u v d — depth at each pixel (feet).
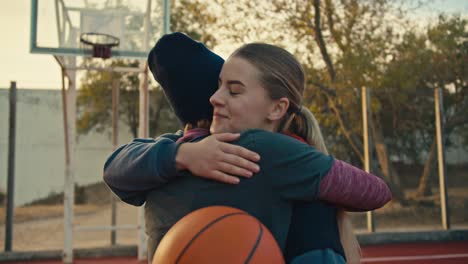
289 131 4.26
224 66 3.85
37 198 25.40
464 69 36.47
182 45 4.14
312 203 3.59
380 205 3.82
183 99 4.21
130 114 39.47
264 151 3.46
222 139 3.57
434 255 22.58
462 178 34.76
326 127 37.45
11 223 21.39
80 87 41.88
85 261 21.03
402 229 26.27
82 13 20.17
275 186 3.43
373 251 23.57
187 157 3.54
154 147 3.76
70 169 20.13
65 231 20.10
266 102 3.76
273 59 3.81
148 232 3.99
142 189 3.90
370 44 36.09
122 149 4.33
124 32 20.44
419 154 35.70
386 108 36.11
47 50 19.51
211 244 3.04
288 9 36.09
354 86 35.68
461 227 27.12
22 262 21.02
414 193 34.68
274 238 3.29
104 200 27.91
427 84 37.22
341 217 3.83
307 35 36.94
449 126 34.99
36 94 24.72
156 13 20.68
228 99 3.74
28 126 24.70
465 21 36.86
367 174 3.79
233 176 3.43
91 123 33.01
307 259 3.41
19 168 24.80
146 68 20.25
